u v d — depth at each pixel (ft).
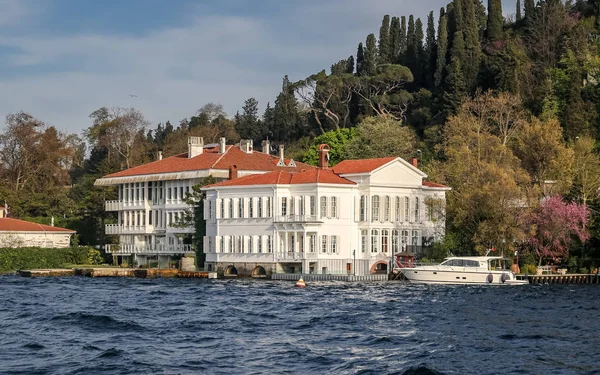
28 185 614.34
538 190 382.63
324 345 182.91
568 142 469.16
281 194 394.52
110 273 419.13
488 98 498.28
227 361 164.86
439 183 436.35
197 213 434.71
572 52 577.02
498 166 395.55
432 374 152.66
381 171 399.24
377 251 397.60
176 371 156.15
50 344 183.52
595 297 290.56
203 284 351.05
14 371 155.43
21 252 458.50
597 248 394.32
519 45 643.86
